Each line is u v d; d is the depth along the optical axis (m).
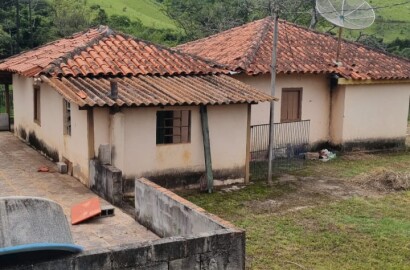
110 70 12.23
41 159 13.30
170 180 11.95
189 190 12.23
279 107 16.03
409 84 18.38
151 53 13.85
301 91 16.50
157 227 7.99
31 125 14.91
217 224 6.46
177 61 13.86
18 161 12.98
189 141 12.16
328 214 10.98
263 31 17.48
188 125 12.12
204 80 13.23
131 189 11.38
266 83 15.55
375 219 10.75
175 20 37.38
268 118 15.76
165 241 5.54
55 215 5.02
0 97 24.58
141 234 8.02
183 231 7.30
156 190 8.00
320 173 14.59
